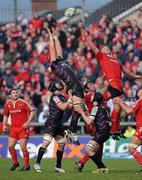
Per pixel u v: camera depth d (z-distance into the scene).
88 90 45.03
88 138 65.12
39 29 84.00
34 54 80.69
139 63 77.62
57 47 44.94
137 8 90.94
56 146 65.06
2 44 84.44
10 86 77.06
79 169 45.28
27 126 46.59
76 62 77.50
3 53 82.56
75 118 44.09
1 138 66.06
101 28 83.06
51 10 89.31
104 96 48.22
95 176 41.41
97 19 88.94
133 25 84.44
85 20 86.00
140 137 43.56
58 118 46.22
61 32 82.31
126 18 91.31
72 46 82.06
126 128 66.00
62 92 47.03
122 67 45.28
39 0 88.31
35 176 41.41
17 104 46.91
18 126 46.97
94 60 76.38
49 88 46.78
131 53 79.31
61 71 44.00
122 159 62.41
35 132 68.81
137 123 43.72
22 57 81.31
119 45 79.88
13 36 84.69
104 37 81.56
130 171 46.09
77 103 43.66
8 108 47.12
